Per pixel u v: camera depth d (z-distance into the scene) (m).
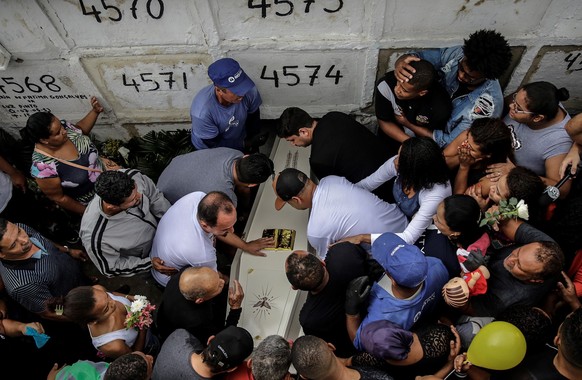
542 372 2.41
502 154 3.04
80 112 4.40
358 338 2.72
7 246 2.90
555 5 3.34
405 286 2.55
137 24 3.55
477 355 2.46
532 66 3.85
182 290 2.84
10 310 3.69
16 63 3.84
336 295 2.87
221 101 3.62
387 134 3.77
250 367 2.66
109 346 2.89
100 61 3.86
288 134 3.54
